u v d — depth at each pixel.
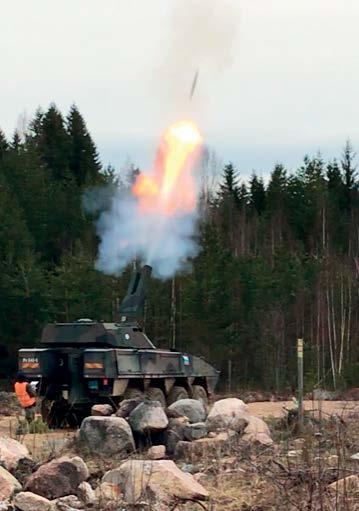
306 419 33.31
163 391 49.16
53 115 171.00
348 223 171.75
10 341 99.00
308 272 124.50
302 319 116.06
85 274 101.19
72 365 46.06
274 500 21.03
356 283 128.50
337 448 23.06
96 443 29.47
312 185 178.12
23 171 136.00
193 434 29.84
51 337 47.25
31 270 98.94
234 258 117.38
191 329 104.00
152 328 110.75
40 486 22.28
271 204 178.12
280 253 120.12
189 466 26.27
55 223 135.25
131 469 22.55
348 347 112.88
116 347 46.88
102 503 21.23
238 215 169.00
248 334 107.12
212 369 53.34
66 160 167.12
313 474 20.78
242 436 30.09
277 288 112.50
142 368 46.59
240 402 32.22
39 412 46.16
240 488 22.88
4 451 25.36
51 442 31.64
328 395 67.88
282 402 67.19
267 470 23.38
